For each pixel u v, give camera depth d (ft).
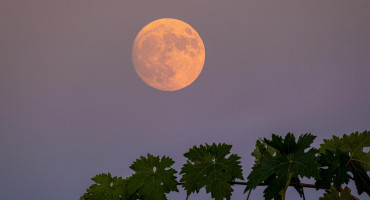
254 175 15.76
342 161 15.93
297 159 15.49
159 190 18.07
